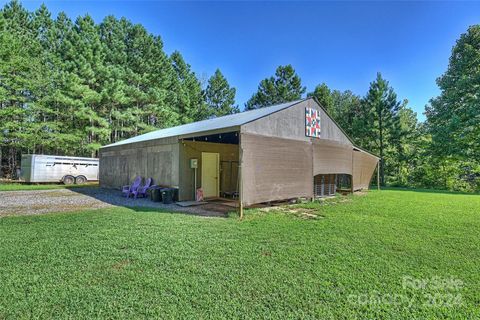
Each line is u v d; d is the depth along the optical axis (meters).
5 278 3.07
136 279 3.08
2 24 18.03
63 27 23.94
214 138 10.40
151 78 25.09
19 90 18.06
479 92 17.00
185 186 9.94
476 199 11.17
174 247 4.25
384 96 21.72
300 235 5.07
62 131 20.00
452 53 19.86
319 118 11.32
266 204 9.34
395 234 5.19
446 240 4.79
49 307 2.48
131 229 5.36
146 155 11.66
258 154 8.03
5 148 21.55
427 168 20.31
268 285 2.97
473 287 2.98
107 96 20.05
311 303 2.61
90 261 3.62
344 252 4.09
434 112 21.55
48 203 9.08
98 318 2.32
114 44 24.14
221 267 3.46
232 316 2.37
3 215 6.81
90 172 18.36
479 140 17.11
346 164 12.82
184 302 2.59
